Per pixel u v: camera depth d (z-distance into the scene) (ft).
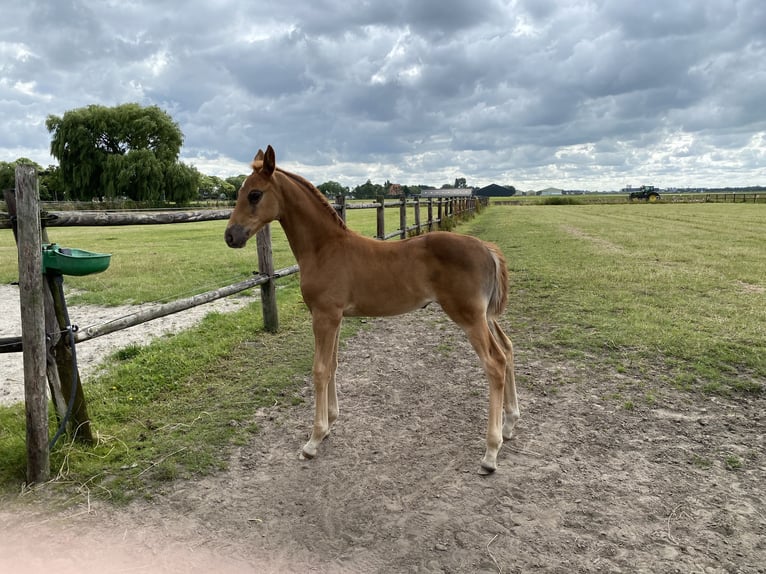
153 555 7.07
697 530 7.55
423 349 16.84
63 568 6.78
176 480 9.04
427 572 6.79
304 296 10.14
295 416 11.73
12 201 8.11
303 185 10.07
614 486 8.76
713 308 19.76
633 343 16.11
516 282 26.76
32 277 8.13
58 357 9.41
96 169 137.90
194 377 13.94
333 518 7.98
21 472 9.06
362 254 9.82
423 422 11.50
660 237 47.47
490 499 8.46
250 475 9.27
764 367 13.84
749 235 47.98
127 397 12.32
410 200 39.73
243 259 35.24
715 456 9.70
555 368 14.48
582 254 36.11
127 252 40.96
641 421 11.21
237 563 6.93
